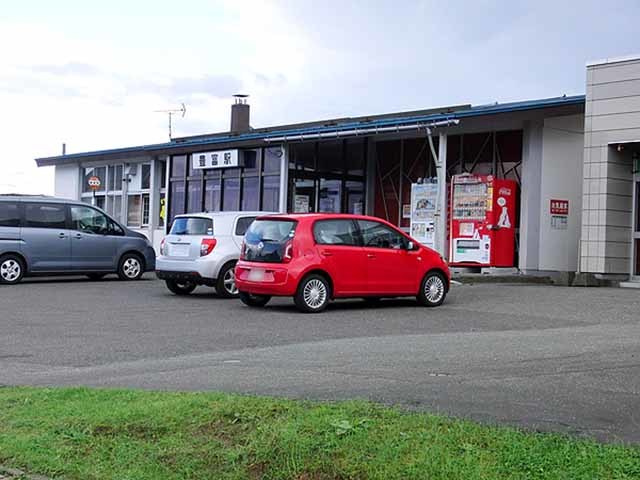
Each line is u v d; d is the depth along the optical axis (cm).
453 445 495
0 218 1842
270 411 581
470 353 910
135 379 779
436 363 841
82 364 887
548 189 2008
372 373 782
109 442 552
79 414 612
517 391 688
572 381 736
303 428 532
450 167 2294
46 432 580
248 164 2578
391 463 469
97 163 3425
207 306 1435
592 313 1338
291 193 2433
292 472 479
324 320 1250
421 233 2184
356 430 525
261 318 1272
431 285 1449
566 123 1984
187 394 660
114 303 1476
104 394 680
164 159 3089
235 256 1578
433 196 2162
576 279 1847
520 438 509
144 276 2172
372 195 2503
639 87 1758
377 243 1409
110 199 3362
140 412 599
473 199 2011
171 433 557
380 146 2500
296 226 1348
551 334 1082
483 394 674
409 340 1029
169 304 1464
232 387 716
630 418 590
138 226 3209
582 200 1883
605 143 1806
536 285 1844
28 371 845
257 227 1400
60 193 3594
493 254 1991
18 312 1337
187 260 1573
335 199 2511
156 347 997
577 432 543
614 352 914
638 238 1844
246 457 502
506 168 2167
